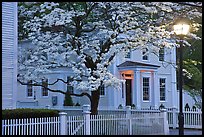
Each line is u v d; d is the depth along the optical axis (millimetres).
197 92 29391
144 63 30562
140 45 17266
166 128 19156
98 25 17688
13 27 16750
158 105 31094
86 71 17266
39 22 17719
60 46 17516
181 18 18688
